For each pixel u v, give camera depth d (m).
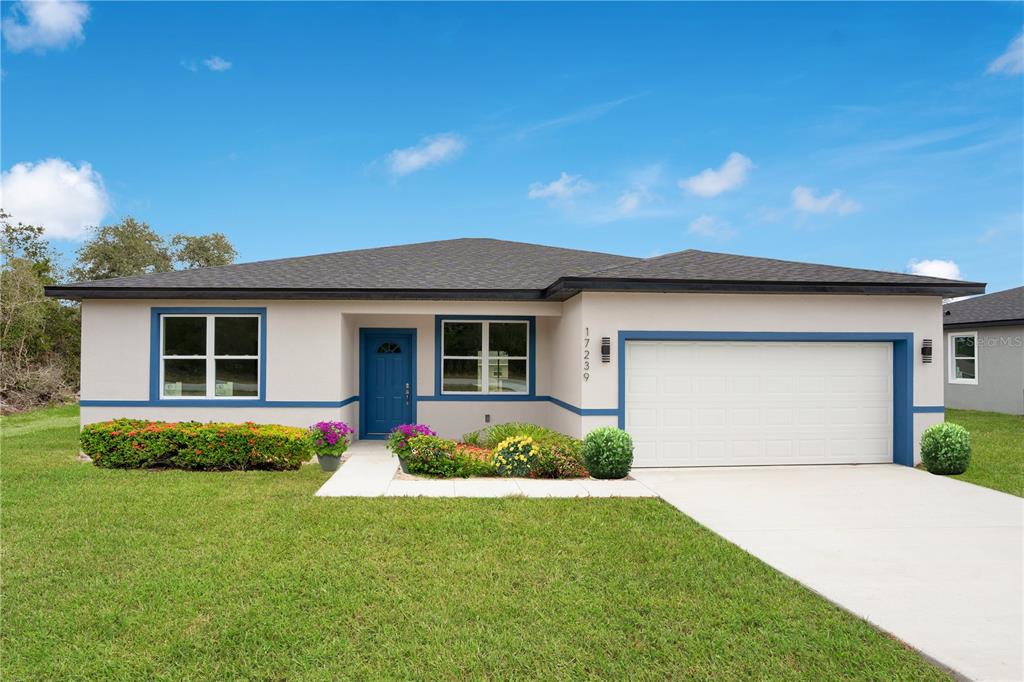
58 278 28.23
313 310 12.05
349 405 13.07
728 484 9.35
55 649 4.06
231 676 3.75
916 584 5.29
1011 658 3.98
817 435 11.05
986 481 9.70
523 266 14.34
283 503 7.73
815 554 6.09
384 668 3.83
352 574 5.33
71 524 6.76
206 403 11.90
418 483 9.05
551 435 11.09
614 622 4.48
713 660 3.95
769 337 10.87
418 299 11.86
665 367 10.84
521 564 5.65
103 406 11.77
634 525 6.92
